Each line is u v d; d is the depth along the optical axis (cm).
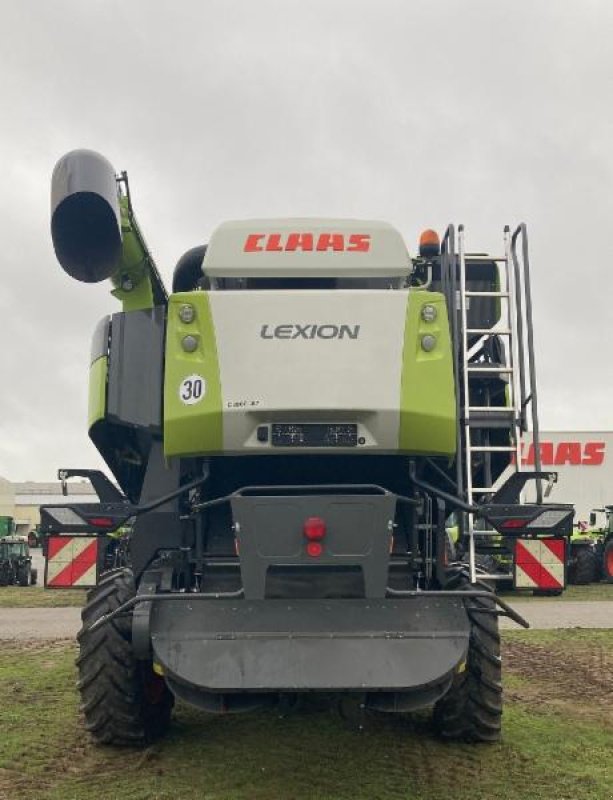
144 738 522
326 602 437
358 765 502
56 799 441
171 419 457
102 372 518
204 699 427
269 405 451
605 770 502
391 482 505
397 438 457
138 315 504
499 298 573
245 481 507
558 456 3456
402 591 434
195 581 497
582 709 660
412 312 462
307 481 506
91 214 511
